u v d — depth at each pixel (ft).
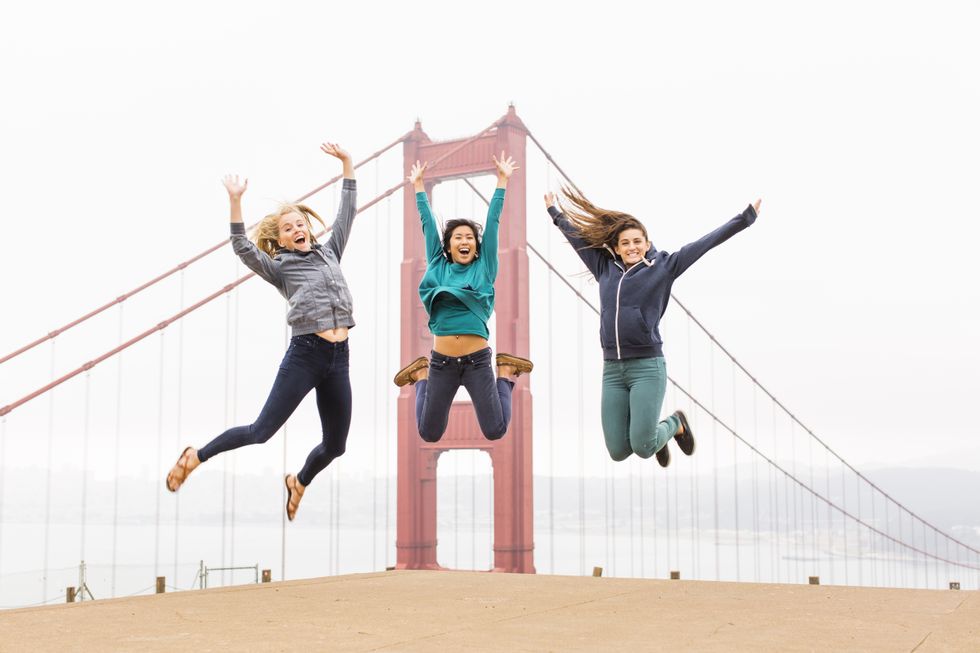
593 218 22.08
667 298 21.62
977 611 17.93
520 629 15.03
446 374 20.06
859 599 20.36
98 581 54.44
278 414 19.27
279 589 22.66
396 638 13.99
